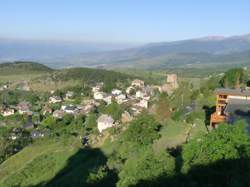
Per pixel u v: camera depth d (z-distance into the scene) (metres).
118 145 62.19
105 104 198.75
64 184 56.41
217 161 21.34
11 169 79.88
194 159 22.44
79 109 192.50
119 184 24.80
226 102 48.66
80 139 98.94
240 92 49.28
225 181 20.23
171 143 44.12
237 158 21.25
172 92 99.75
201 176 20.97
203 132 41.78
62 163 70.38
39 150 87.12
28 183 66.38
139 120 53.25
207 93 70.50
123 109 151.62
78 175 57.78
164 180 21.19
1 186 68.00
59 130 150.25
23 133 150.75
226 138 22.64
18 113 194.00
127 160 41.75
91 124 147.75
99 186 39.16
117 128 80.38
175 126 53.53
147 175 22.14
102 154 64.50
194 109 61.88
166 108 69.38
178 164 23.31
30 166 72.56
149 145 46.69
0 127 163.50
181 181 21.03
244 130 24.02
